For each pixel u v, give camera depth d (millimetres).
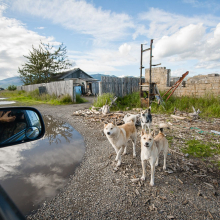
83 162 3904
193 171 3400
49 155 4309
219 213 2264
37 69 29438
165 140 3520
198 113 8320
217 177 3152
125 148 4355
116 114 8469
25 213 2334
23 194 2740
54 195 2725
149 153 2904
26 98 21281
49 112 10742
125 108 10797
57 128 7062
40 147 4895
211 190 2779
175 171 3424
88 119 8352
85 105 13648
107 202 2535
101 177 3246
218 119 7543
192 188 2848
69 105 13906
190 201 2520
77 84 25344
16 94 28422
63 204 2510
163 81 14500
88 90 26016
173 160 3898
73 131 6590
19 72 31500
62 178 3230
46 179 3186
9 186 2949
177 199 2572
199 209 2350
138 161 3965
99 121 7883
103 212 2328
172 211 2320
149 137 2877
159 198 2598
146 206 2434
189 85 12312
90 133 6234
